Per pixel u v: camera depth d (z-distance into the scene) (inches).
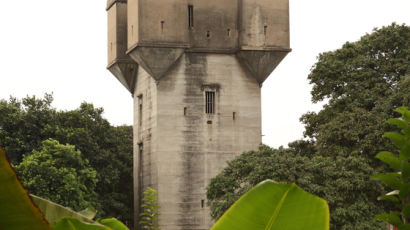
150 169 2581.2
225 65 2615.7
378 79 2196.1
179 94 2559.1
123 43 2748.5
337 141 2021.4
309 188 1612.9
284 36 2640.3
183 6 2536.9
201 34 2596.0
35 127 2519.7
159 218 2482.8
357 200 1619.1
